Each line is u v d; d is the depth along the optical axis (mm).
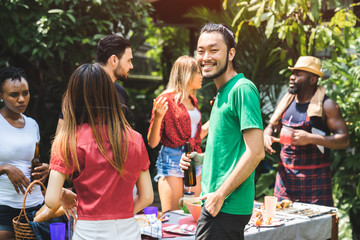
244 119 1931
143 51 13586
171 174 3434
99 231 1755
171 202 3445
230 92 2000
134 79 11883
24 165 2904
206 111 5660
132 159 1831
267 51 5285
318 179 3381
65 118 1803
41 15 5273
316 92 3467
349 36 4258
